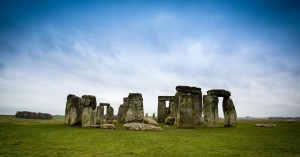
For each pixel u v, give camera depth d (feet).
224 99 80.64
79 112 70.59
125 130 57.57
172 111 106.42
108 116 114.32
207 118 73.77
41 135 44.83
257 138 43.86
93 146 33.50
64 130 55.01
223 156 27.73
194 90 84.53
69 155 27.58
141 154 28.43
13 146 32.96
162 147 33.17
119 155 27.78
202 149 31.96
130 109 76.95
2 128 57.82
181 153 29.22
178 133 52.01
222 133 52.95
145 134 48.08
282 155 28.53
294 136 47.37
